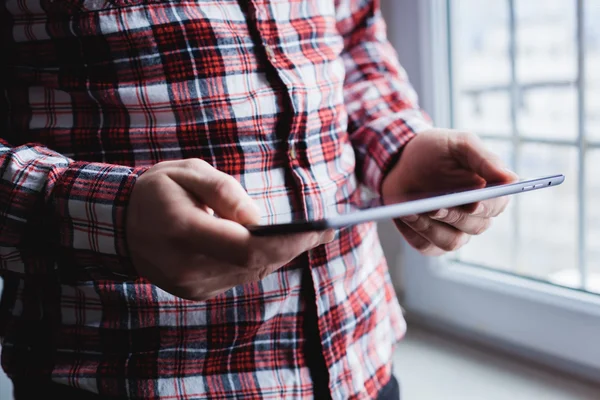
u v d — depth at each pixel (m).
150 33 0.51
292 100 0.54
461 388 0.96
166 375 0.52
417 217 0.53
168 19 0.51
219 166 0.53
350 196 0.62
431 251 0.61
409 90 0.74
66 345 0.54
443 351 1.08
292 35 0.57
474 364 1.03
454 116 1.15
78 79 0.53
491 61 1.21
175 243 0.42
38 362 0.54
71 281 0.51
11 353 0.55
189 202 0.41
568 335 0.95
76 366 0.53
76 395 0.53
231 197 0.41
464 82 1.18
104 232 0.44
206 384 0.53
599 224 1.10
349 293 0.60
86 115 0.54
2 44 0.55
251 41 0.54
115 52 0.51
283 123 0.55
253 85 0.54
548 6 1.14
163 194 0.42
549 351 0.97
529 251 1.25
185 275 0.43
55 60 0.53
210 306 0.52
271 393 0.54
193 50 0.51
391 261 1.24
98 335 0.53
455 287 1.11
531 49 1.18
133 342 0.52
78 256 0.47
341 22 0.73
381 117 0.69
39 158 0.49
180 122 0.52
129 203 0.43
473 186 0.55
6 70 0.56
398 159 0.64
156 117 0.52
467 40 1.17
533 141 1.21
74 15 0.51
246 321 0.53
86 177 0.46
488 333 1.06
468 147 0.58
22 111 0.56
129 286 0.51
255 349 0.54
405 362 1.06
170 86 0.51
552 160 1.20
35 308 0.55
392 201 0.50
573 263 1.20
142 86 0.51
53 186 0.46
